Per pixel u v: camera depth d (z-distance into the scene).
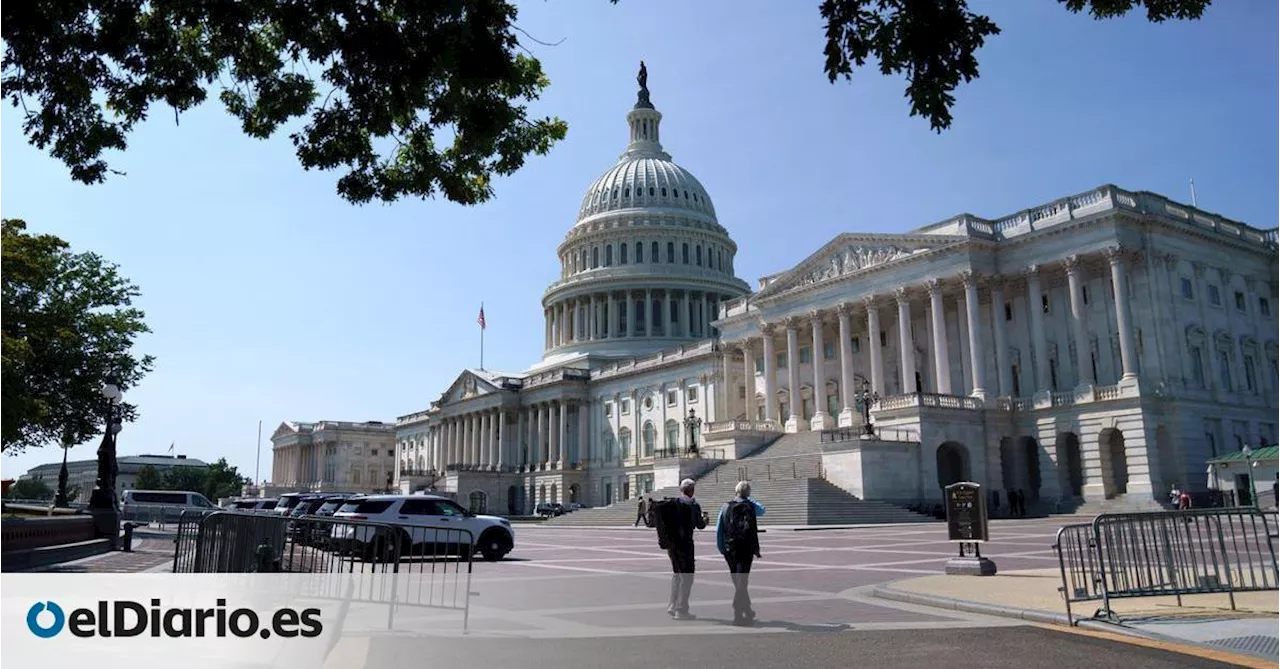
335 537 15.31
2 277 41.16
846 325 77.44
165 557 34.25
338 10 13.52
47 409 46.47
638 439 116.19
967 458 64.88
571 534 54.12
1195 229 65.31
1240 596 17.61
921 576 22.28
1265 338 70.38
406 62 13.38
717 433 81.69
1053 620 14.97
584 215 155.62
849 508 56.62
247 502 60.91
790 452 73.69
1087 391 62.41
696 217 149.38
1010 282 69.31
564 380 126.38
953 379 73.31
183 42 16.27
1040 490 64.69
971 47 10.66
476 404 141.38
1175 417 60.09
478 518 31.81
